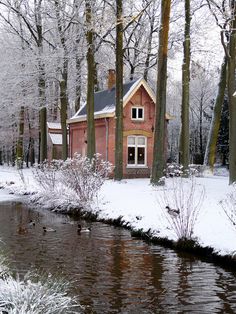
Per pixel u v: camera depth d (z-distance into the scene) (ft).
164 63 73.97
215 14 91.20
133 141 111.24
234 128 72.28
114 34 127.65
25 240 45.50
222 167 164.04
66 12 106.22
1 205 73.05
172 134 204.64
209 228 42.65
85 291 29.81
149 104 112.47
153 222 48.24
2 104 128.36
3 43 122.31
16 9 115.85
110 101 113.60
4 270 29.55
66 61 112.47
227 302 28.30
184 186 72.59
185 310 26.96
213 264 36.96
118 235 48.26
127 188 74.49
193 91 183.83
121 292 29.86
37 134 167.22
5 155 228.63
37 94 119.96
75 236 47.75
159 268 35.68
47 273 33.50
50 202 69.36
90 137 89.71
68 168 66.39
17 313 20.90
